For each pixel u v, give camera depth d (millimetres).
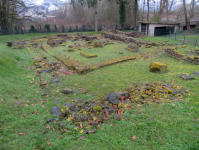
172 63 10648
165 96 6043
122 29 37281
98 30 42031
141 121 4680
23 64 11516
